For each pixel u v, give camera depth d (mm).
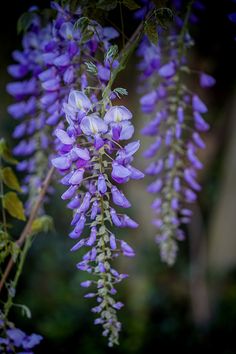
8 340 769
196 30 1235
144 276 2465
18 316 2232
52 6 753
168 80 875
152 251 2449
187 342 2291
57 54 745
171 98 881
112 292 707
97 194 670
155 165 938
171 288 2529
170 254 967
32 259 2352
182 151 905
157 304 2447
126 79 1749
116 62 708
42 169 951
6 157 798
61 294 2381
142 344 2285
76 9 738
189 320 2416
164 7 722
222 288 2494
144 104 888
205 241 2592
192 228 2576
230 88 2180
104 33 760
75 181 646
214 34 1261
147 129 907
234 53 1462
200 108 878
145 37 845
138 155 1898
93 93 727
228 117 2371
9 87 891
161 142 916
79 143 663
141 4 868
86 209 670
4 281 784
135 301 2443
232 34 1232
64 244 2359
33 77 878
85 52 733
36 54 850
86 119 645
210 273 2525
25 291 2312
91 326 2316
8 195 789
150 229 2391
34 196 953
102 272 700
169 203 952
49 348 2229
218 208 2570
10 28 1526
